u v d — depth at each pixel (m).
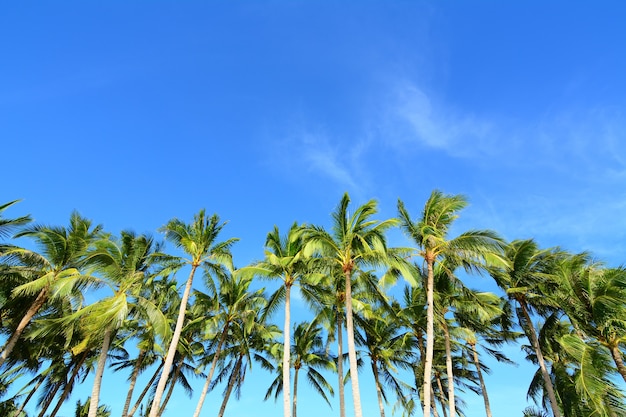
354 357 19.70
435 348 31.77
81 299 24.53
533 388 28.83
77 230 22.66
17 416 28.72
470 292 23.77
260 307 31.06
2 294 23.05
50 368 28.88
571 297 21.41
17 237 20.83
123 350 33.09
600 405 17.86
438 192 23.34
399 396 30.80
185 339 31.81
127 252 24.73
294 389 33.25
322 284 25.62
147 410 32.38
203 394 27.70
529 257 24.20
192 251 24.44
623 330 20.06
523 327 26.62
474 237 20.94
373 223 21.78
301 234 23.22
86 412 35.97
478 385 32.56
